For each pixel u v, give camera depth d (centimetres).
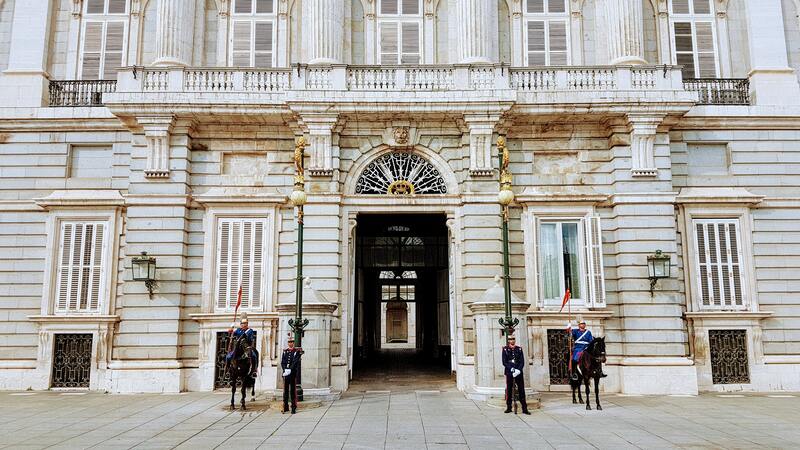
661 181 1895
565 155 1966
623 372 1812
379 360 2906
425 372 2298
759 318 1914
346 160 1922
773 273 1953
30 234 1973
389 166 1953
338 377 1800
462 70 1902
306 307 1594
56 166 1994
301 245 1545
